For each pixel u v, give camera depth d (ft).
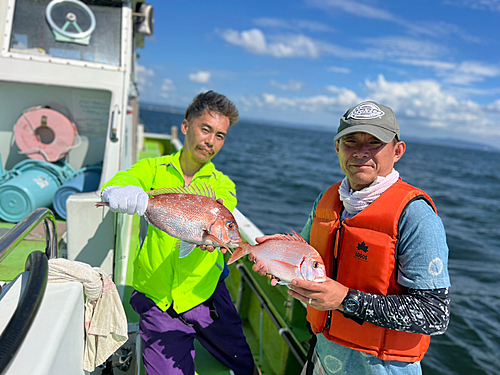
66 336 4.39
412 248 4.59
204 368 8.04
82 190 11.91
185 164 7.16
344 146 5.14
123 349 8.20
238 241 5.77
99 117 13.62
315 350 6.13
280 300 10.71
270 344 11.05
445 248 4.56
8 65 12.14
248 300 13.08
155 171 7.14
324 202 5.95
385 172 5.13
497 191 102.37
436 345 19.16
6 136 13.35
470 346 19.29
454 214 60.34
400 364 4.93
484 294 26.23
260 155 127.34
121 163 11.27
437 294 4.44
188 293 6.74
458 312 23.00
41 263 4.50
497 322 22.03
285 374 9.86
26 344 3.86
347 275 5.17
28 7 12.42
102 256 8.78
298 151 179.22
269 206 50.65
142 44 19.51
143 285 6.87
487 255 36.63
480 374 17.11
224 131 6.66
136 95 19.35
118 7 13.30
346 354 5.24
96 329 5.57
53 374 3.88
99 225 8.58
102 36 13.15
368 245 4.92
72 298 4.79
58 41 12.77
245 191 59.98
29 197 11.55
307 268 4.98
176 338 6.86
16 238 4.28
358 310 4.56
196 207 5.75
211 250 5.90
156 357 6.75
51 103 13.19
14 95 12.92
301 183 73.41
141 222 7.31
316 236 5.91
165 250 6.64
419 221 4.62
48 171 12.84
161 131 182.29
